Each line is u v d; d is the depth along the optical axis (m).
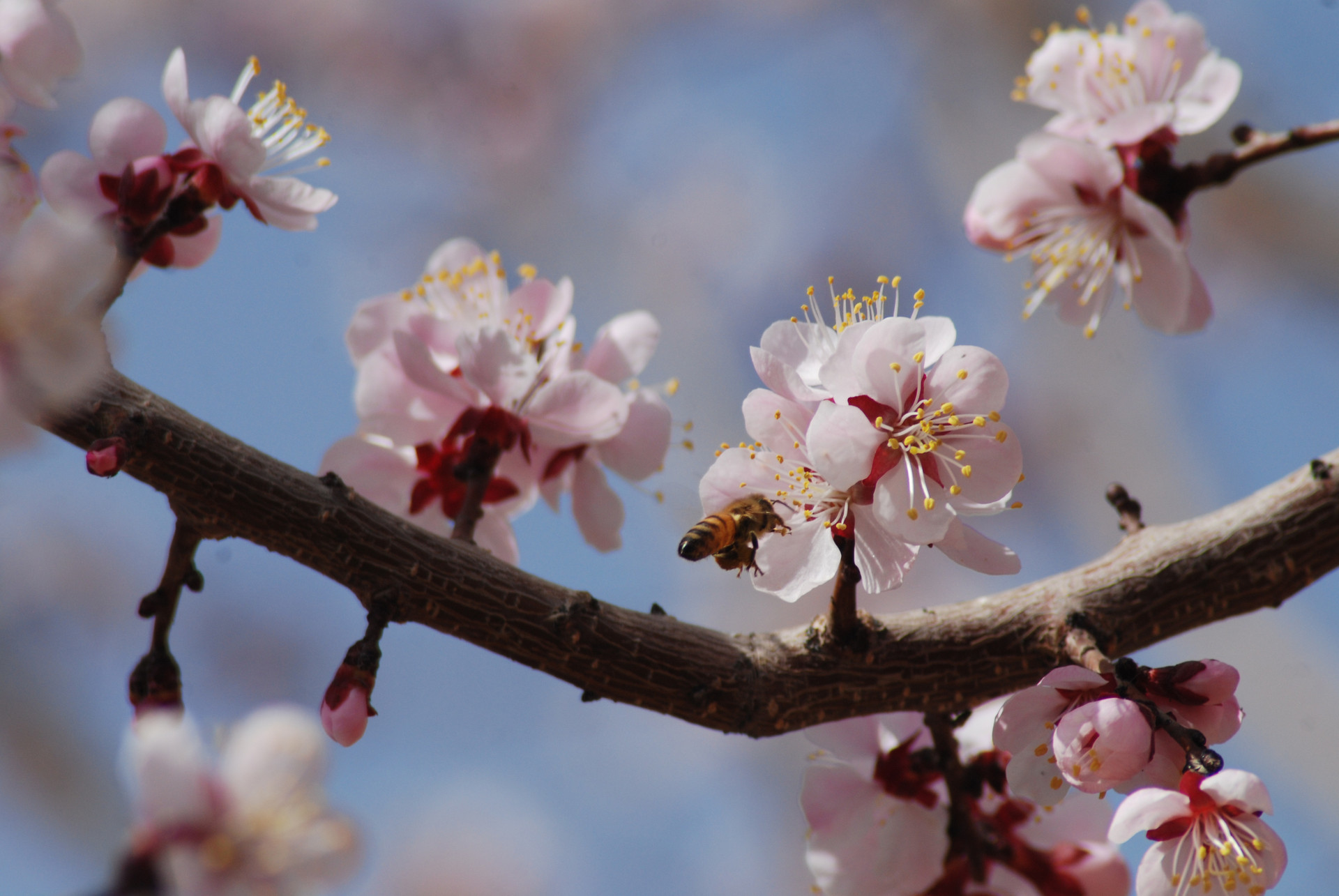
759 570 0.59
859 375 0.58
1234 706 0.58
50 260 0.56
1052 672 0.58
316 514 0.59
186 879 0.56
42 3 0.61
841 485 0.57
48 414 0.58
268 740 0.56
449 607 0.59
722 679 0.59
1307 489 0.60
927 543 0.57
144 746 0.56
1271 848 0.57
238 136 0.61
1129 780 0.57
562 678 0.59
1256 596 0.60
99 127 0.61
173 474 0.59
